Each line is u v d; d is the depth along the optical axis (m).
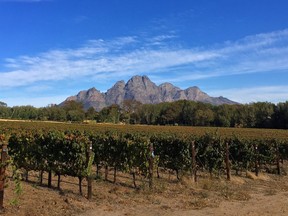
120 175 17.23
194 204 11.12
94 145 15.75
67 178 15.19
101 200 11.05
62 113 130.12
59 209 9.55
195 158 17.78
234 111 125.38
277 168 21.09
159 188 13.46
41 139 13.19
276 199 12.63
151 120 145.88
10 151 13.97
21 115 129.62
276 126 110.25
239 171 20.98
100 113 140.38
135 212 9.88
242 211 10.48
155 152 17.91
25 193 11.01
